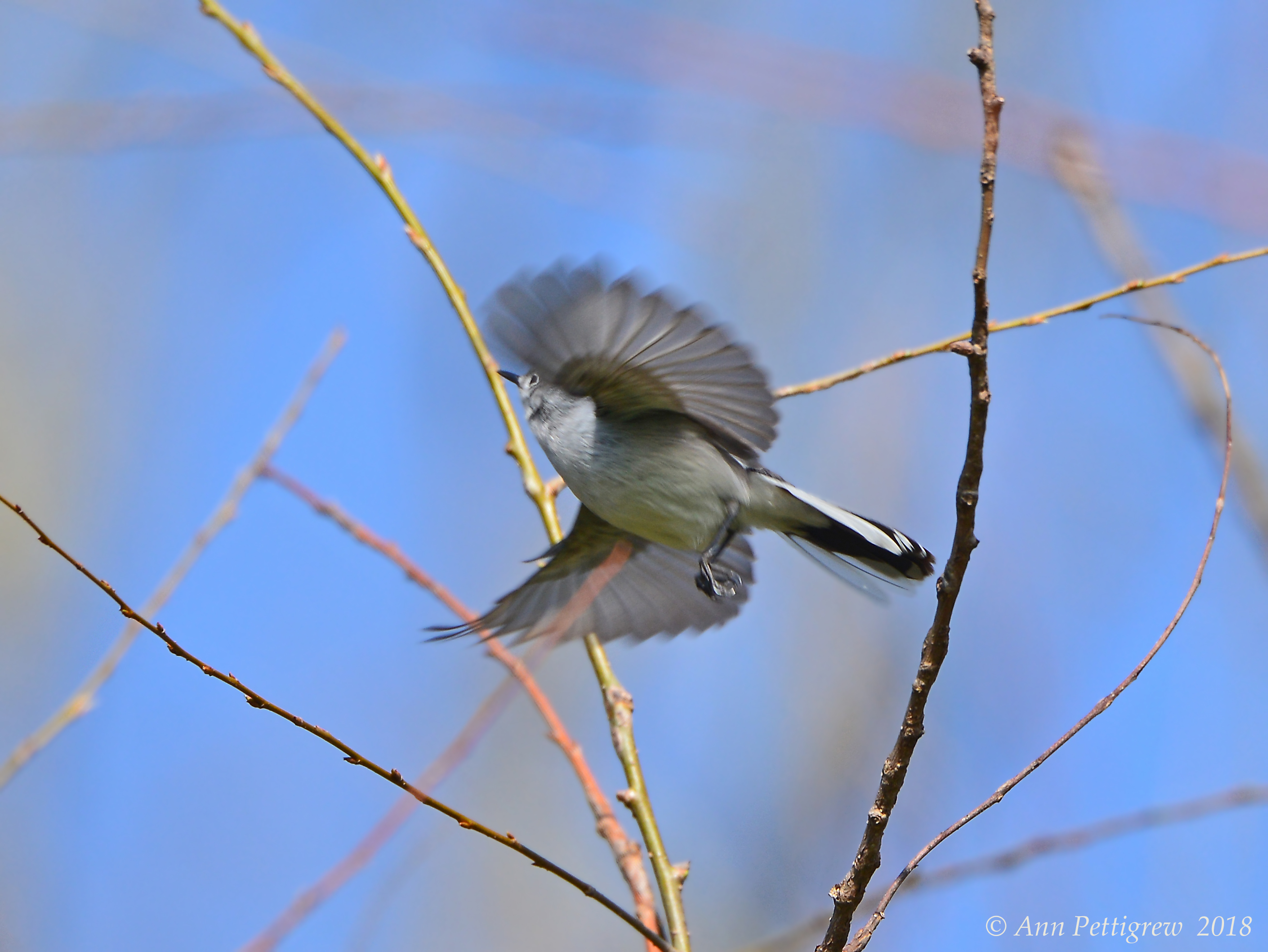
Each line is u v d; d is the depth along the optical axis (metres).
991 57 6.06
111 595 6.00
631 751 8.73
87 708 9.21
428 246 10.18
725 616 10.17
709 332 7.91
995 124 6.05
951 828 6.74
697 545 9.93
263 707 6.08
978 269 6.01
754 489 9.70
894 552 9.54
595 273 7.22
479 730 8.66
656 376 8.67
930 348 9.05
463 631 9.35
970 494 6.14
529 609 10.29
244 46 9.91
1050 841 9.09
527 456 10.11
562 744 8.62
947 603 6.27
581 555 10.39
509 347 8.27
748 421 9.12
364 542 9.88
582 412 9.55
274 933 8.39
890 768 6.46
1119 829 9.06
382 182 10.08
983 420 6.09
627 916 6.38
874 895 9.62
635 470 9.52
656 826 8.39
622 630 10.06
